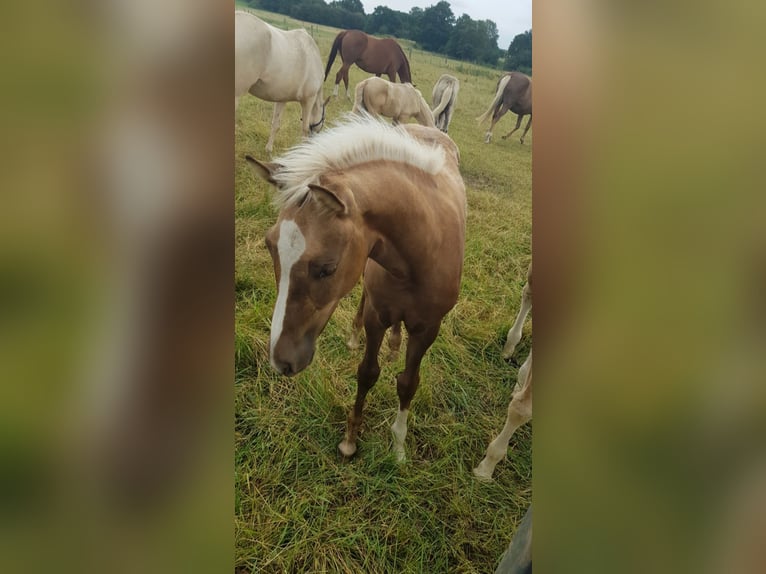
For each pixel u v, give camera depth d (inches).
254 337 73.5
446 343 83.5
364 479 68.5
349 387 78.9
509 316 86.4
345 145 53.1
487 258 87.1
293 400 73.0
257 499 62.7
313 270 47.4
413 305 61.3
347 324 82.9
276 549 58.4
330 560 59.5
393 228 54.6
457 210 63.9
